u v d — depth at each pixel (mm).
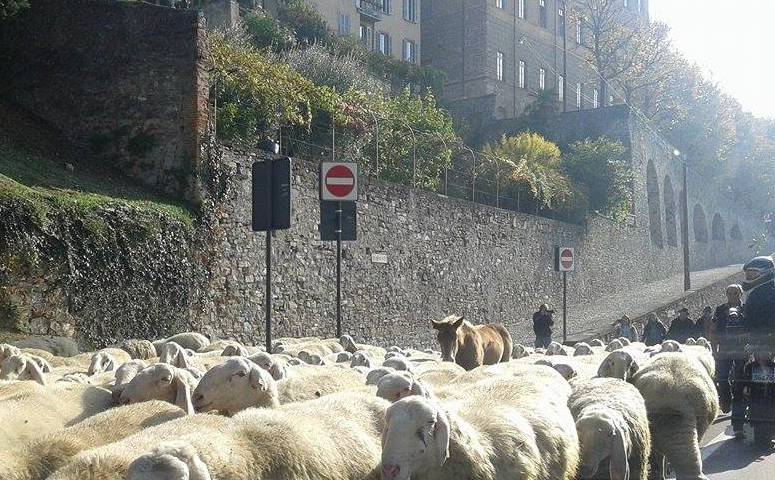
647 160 51312
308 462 6094
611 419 7773
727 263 69875
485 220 31406
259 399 8156
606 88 64250
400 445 5930
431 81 47500
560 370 10547
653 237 53375
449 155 31016
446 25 57500
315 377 9453
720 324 13688
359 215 24672
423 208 27703
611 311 36469
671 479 10438
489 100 51469
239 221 20734
